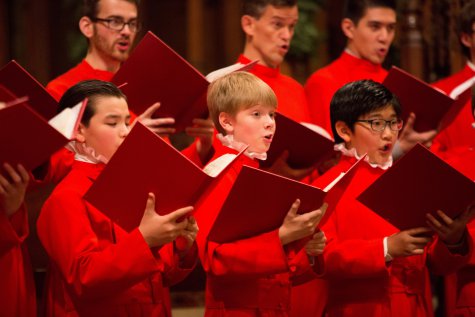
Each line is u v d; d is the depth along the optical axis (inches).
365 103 552.1
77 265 446.6
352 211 550.3
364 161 556.7
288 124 570.3
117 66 675.4
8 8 1472.7
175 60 559.5
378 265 517.7
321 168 633.0
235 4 1535.4
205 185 425.4
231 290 500.4
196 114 592.7
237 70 569.0
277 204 459.8
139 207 435.8
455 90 650.2
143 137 412.5
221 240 476.1
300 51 1316.4
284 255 468.8
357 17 769.6
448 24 929.5
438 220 505.4
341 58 778.8
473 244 543.8
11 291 464.1
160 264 457.1
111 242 479.5
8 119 390.9
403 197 491.8
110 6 655.1
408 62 930.7
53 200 469.1
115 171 423.5
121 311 478.3
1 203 430.0
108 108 479.8
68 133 407.8
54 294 488.7
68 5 1470.2
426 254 557.0
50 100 531.2
